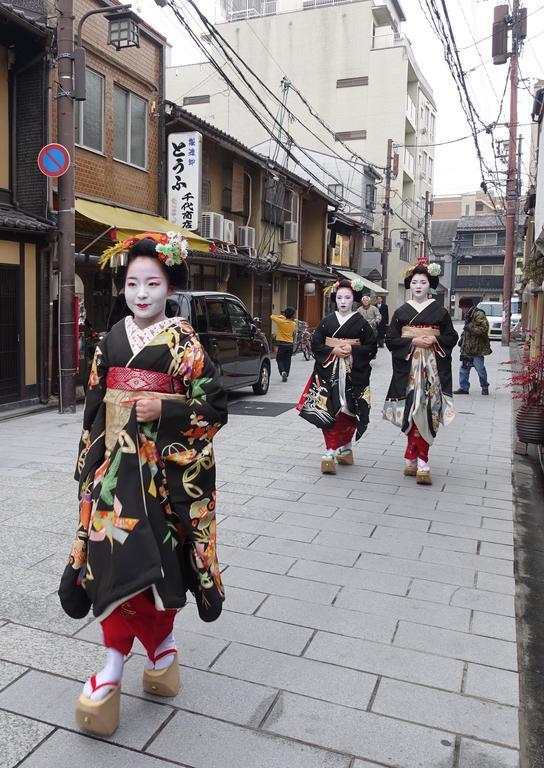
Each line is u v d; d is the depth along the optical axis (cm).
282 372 1284
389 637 306
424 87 3872
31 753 223
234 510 481
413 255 3900
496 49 1552
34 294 926
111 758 222
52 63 926
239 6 3478
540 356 692
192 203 1301
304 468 605
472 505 508
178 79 3359
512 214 2255
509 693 264
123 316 288
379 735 237
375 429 806
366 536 435
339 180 2969
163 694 254
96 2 1091
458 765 222
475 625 319
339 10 3322
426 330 552
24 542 407
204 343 892
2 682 262
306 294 2003
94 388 240
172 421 225
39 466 591
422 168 4081
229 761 222
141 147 1259
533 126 2408
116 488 222
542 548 433
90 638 297
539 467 640
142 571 214
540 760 230
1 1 883
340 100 3372
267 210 1789
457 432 802
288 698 257
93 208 1045
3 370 880
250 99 3294
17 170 951
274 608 331
